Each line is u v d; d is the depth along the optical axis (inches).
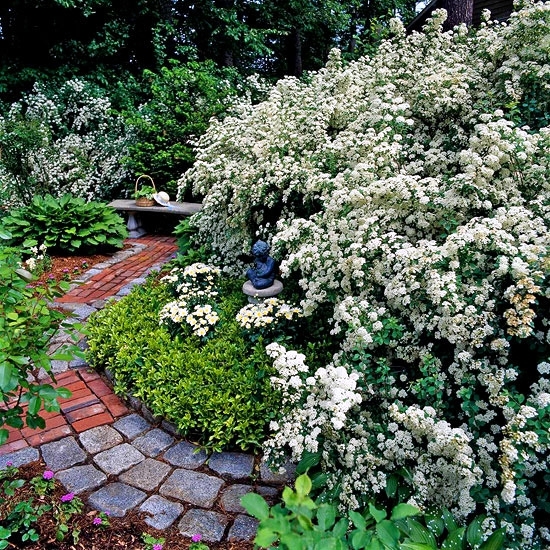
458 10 242.7
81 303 156.9
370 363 83.0
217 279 152.9
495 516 62.3
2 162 235.1
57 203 210.2
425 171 113.4
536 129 112.5
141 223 249.0
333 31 526.6
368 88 139.8
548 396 60.4
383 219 92.9
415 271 76.1
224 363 106.9
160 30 358.9
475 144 90.1
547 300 69.9
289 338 112.1
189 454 90.9
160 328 123.3
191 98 263.6
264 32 413.7
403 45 146.6
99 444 93.0
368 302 88.5
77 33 362.6
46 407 65.9
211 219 167.0
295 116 147.3
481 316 70.7
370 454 69.1
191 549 69.3
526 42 114.3
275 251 122.0
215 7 392.5
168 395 99.3
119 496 79.7
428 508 66.1
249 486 83.2
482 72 126.3
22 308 70.1
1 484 81.1
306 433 71.0
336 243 95.2
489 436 68.0
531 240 79.4
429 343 78.8
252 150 142.8
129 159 259.4
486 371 69.4
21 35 350.6
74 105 286.5
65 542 70.7
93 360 120.8
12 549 69.5
